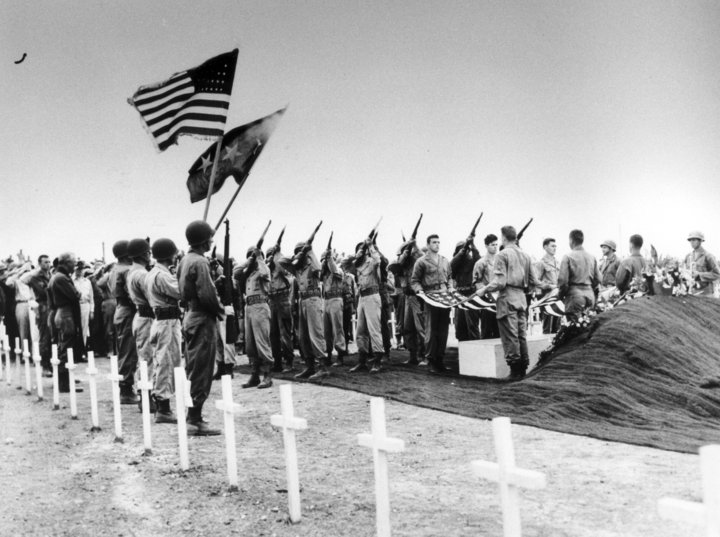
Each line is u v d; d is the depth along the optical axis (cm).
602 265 1598
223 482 642
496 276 1120
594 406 846
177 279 880
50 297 1305
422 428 827
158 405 924
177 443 805
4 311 1852
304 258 1226
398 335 1772
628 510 515
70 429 910
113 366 826
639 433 739
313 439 812
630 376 890
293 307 1530
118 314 1108
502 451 353
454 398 985
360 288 1283
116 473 687
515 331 1122
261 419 934
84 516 567
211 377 852
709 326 1034
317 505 570
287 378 1246
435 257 1280
